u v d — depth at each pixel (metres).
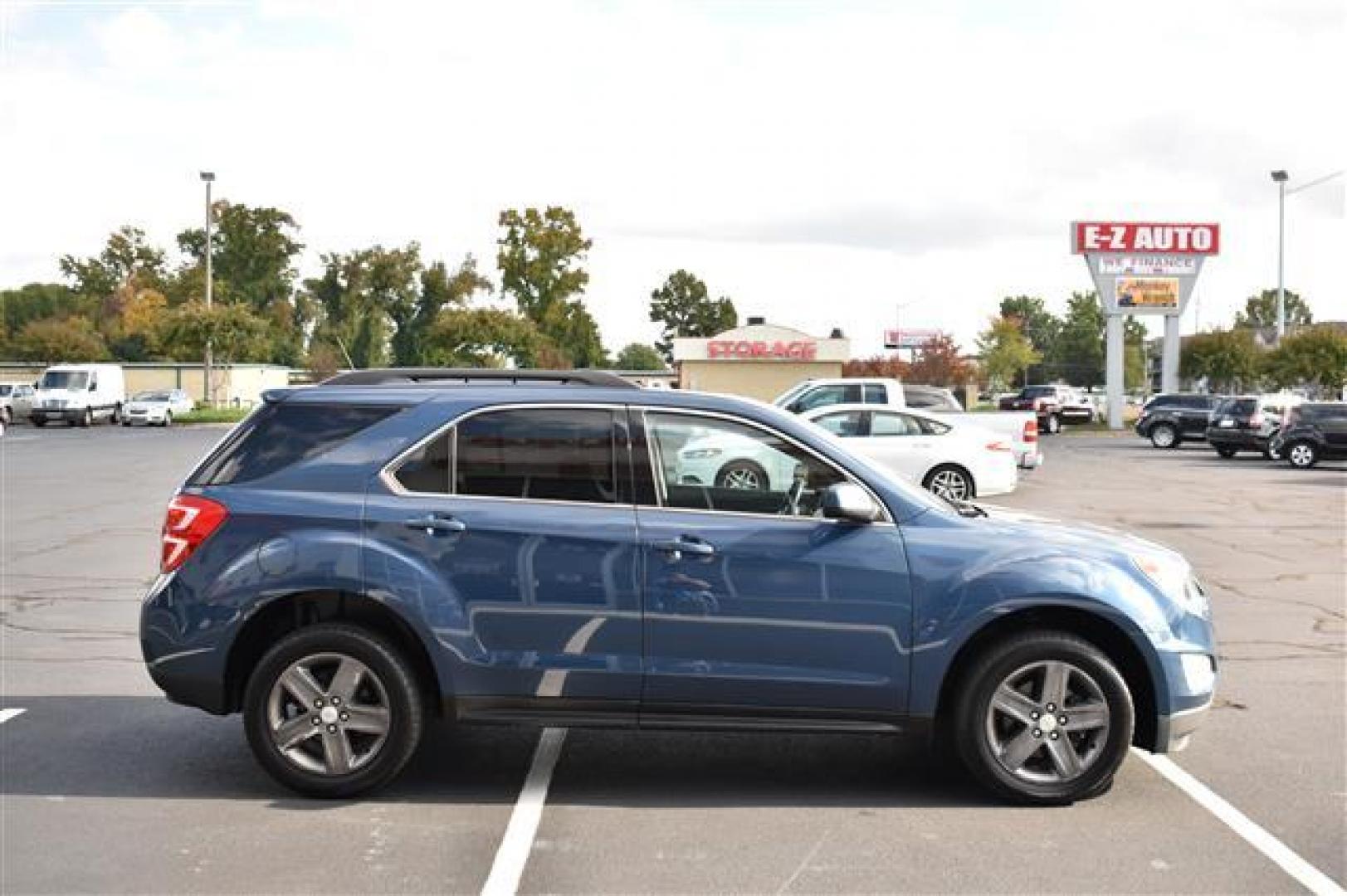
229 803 5.52
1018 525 5.75
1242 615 10.45
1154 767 6.16
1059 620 5.68
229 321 65.12
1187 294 54.16
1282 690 7.77
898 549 5.48
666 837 5.11
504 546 5.46
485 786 5.78
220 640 5.51
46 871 4.70
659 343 134.88
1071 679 5.50
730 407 5.68
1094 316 130.38
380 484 5.58
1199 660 5.57
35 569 12.35
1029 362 105.94
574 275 89.69
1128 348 127.44
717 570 5.43
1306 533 16.47
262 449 5.70
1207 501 21.25
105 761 6.14
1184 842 5.08
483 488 5.58
